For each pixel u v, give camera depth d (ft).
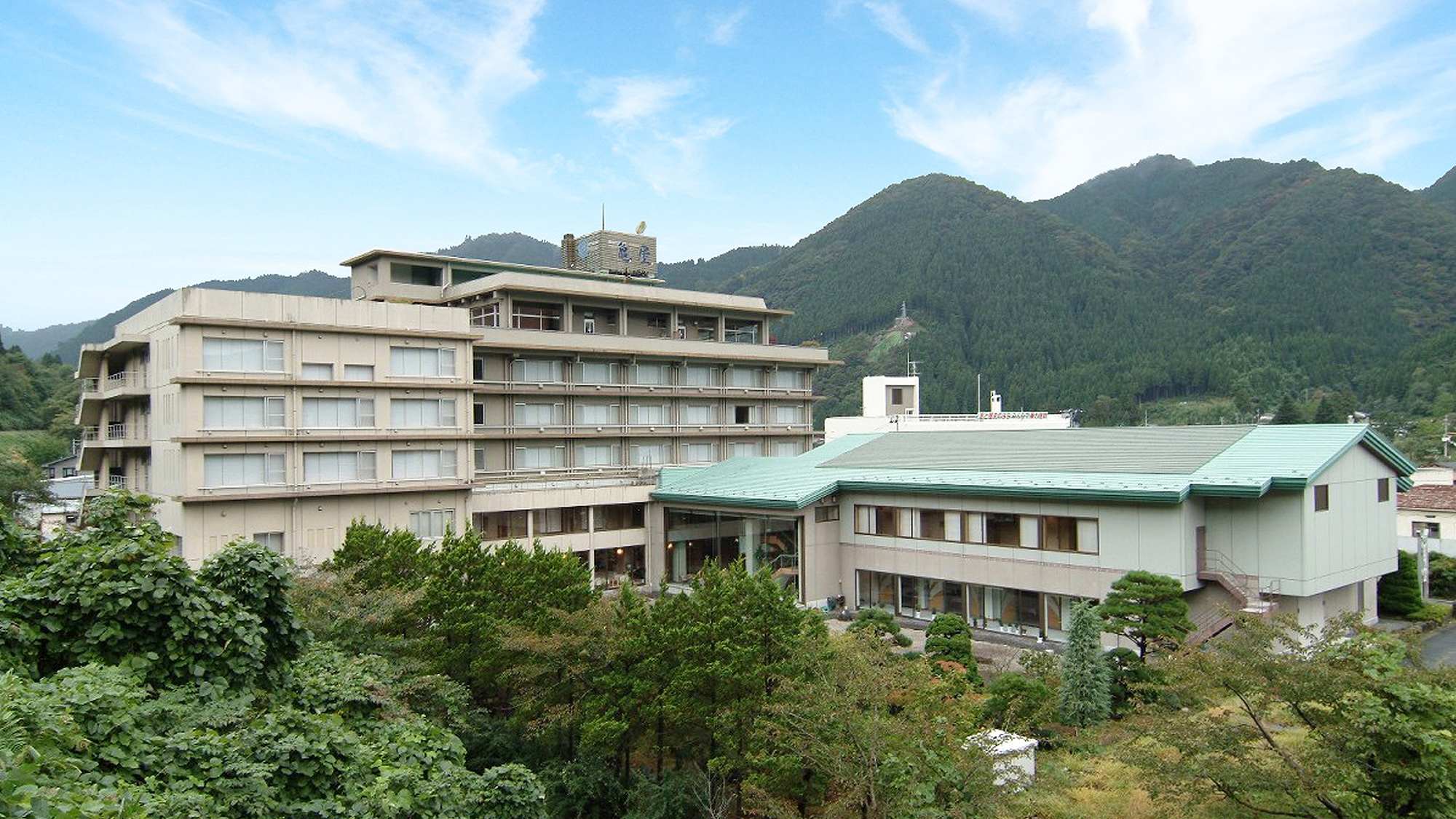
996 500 131.13
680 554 171.22
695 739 74.02
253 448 131.34
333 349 139.85
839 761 58.54
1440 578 147.33
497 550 93.66
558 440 188.44
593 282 200.64
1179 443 129.29
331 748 44.11
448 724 79.97
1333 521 114.73
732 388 220.84
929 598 142.00
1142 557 114.42
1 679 36.83
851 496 151.53
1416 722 44.57
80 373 165.07
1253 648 55.31
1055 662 95.40
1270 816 51.57
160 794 35.12
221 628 49.24
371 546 97.09
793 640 71.00
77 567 49.21
